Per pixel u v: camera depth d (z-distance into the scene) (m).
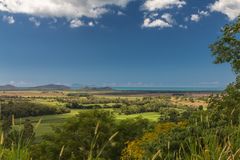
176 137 14.78
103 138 38.62
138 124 43.91
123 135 42.06
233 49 29.95
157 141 16.06
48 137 40.38
